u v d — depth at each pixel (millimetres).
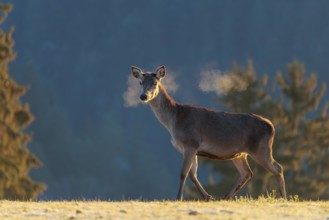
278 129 168750
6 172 160625
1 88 171375
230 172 155125
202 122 64688
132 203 55188
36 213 48062
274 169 65812
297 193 158500
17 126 173625
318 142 173250
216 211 48188
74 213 47969
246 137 65312
